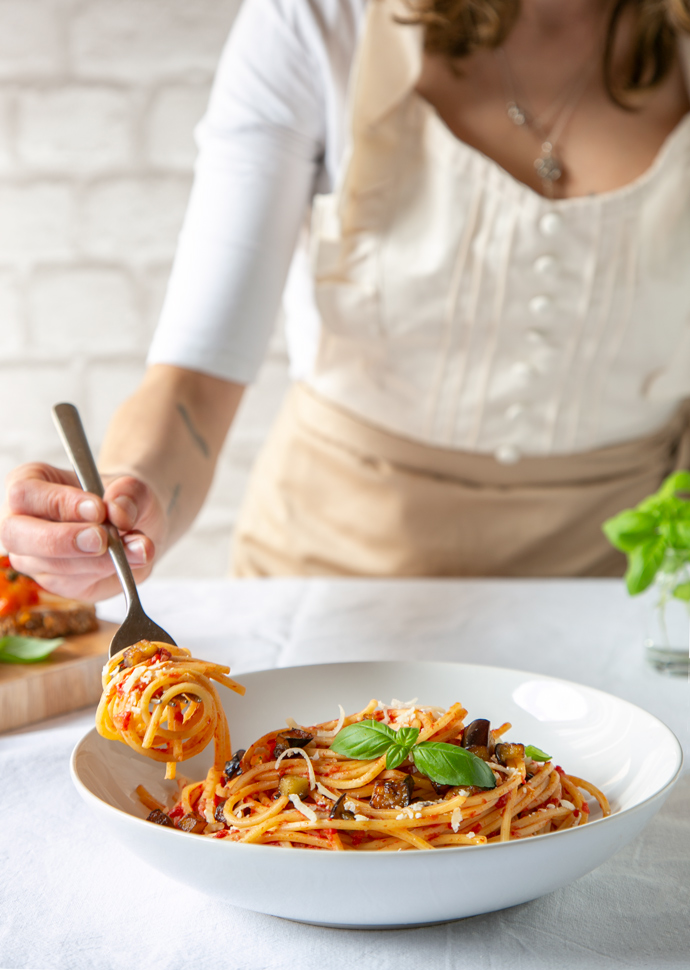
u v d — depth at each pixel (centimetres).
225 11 193
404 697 95
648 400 138
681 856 85
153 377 124
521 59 132
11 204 199
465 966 70
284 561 145
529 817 83
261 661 111
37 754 97
